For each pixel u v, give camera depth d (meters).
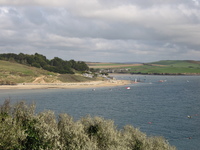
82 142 26.92
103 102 122.25
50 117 29.44
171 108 104.69
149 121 77.75
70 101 123.25
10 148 23.08
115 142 30.78
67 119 30.17
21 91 165.75
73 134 27.38
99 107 105.69
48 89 185.38
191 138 59.38
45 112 29.86
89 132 31.39
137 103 120.56
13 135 23.62
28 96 139.25
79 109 99.56
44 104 110.88
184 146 53.47
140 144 35.28
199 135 61.81
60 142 26.50
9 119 25.44
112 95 156.50
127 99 136.75
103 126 32.25
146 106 110.56
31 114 28.45
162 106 110.75
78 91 178.00
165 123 75.00
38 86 198.50
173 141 57.03
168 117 84.31
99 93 167.75
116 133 33.34
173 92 179.62
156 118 82.50
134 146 34.94
